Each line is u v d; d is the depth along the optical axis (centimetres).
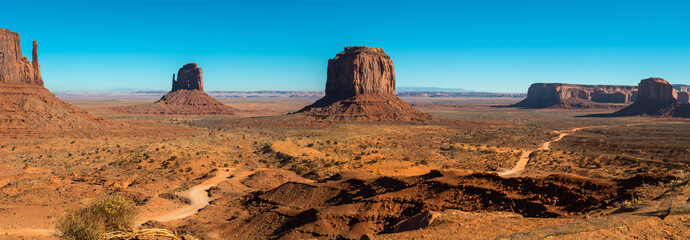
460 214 2773
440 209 3822
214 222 4656
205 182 6919
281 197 5406
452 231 2000
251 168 8481
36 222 4338
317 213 4106
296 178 7550
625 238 1392
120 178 7206
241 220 4634
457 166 8606
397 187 4653
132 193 5981
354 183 5303
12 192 5803
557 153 9812
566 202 3319
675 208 1633
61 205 5050
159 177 7394
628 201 2658
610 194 3097
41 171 7825
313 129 17812
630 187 3033
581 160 8631
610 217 1596
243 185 6806
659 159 9038
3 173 7475
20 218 4441
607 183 3278
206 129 18088
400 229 3141
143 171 7812
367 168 7962
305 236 3800
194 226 4444
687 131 16700
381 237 2058
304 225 3969
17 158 9188
